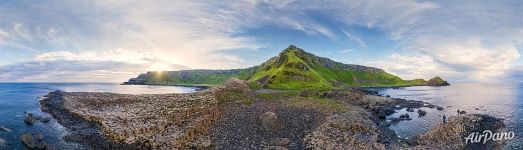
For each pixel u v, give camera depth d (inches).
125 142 2064.5
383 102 4237.2
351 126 2341.3
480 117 2603.3
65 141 2164.1
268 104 3363.7
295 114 2795.3
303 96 4392.2
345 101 4178.2
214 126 2367.1
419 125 2802.7
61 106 3385.8
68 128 2551.7
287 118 2628.0
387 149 1974.7
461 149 2009.1
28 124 2709.2
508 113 3506.4
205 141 2060.8
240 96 3882.9
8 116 3127.5
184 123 2418.8
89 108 3225.9
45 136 2304.4
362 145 2003.0
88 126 2549.2
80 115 2817.4
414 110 3759.8
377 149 1937.7
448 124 2342.5
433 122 2950.3
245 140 2103.8
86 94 4320.9
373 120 2918.3
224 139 2112.5
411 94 6688.0
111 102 3516.2
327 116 2758.4
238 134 2212.1
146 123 2379.4
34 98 4977.9
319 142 2085.4
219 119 2546.8
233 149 1943.9
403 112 3590.1
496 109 3885.3
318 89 5930.1
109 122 2470.5
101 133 2292.1
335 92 4776.1
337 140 2111.2
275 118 2384.4
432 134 2231.8
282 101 3710.6
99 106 3351.4
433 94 6697.8
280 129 2354.8
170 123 2386.8
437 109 3863.2
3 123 2753.4
